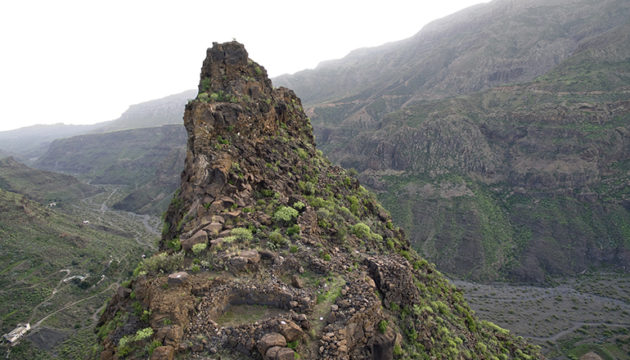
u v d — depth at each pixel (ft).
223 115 140.15
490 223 626.23
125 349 68.95
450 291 182.60
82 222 633.20
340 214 148.05
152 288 79.41
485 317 383.45
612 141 645.51
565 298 442.09
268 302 82.58
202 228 104.88
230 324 75.41
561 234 581.94
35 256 408.87
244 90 160.45
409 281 111.04
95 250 472.44
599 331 351.25
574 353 310.45
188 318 73.61
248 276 88.63
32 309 329.11
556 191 645.51
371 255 119.24
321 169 179.52
